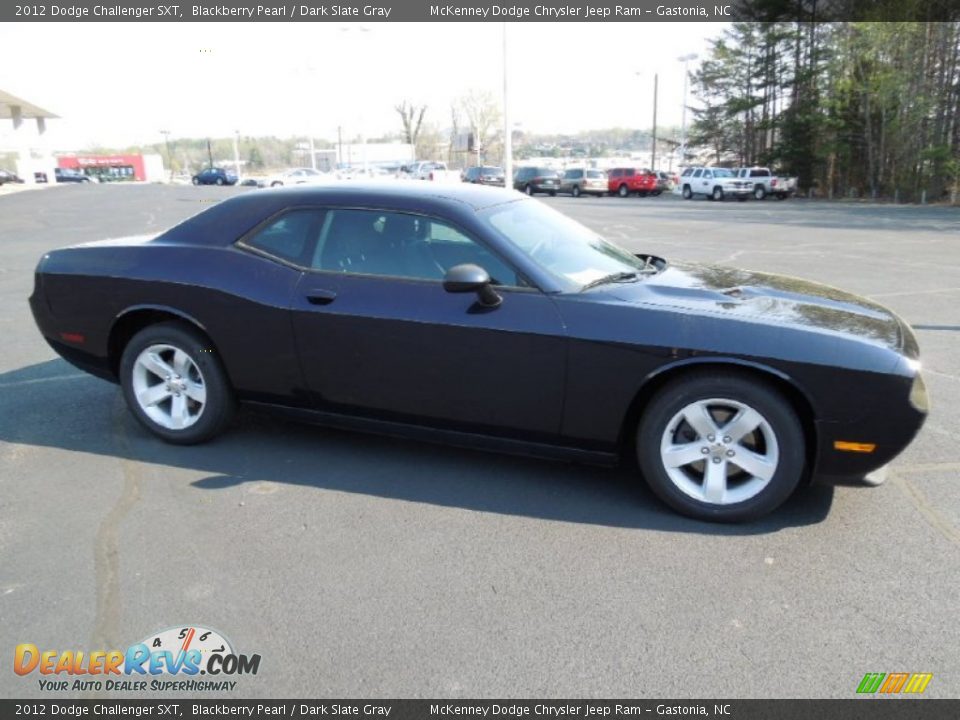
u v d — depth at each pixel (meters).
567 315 3.35
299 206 3.94
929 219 21.19
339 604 2.75
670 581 2.88
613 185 41.47
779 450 3.19
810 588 2.82
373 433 3.92
